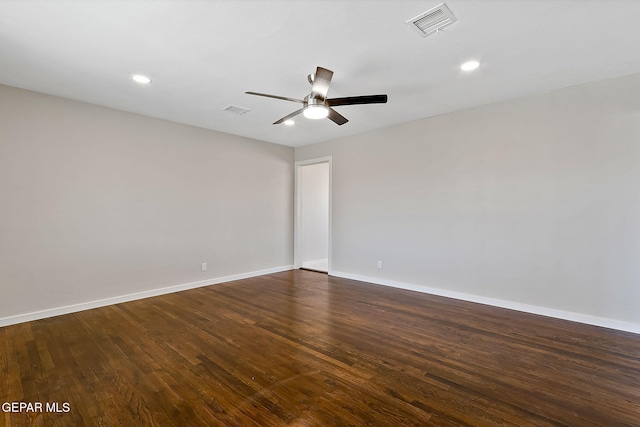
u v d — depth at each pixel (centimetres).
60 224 344
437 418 173
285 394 196
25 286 322
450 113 406
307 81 304
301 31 219
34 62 263
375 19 205
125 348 260
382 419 172
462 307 368
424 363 234
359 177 511
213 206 487
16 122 317
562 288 329
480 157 383
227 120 432
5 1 184
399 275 464
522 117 351
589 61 266
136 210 403
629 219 293
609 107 302
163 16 201
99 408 182
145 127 411
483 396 193
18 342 271
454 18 204
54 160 340
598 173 308
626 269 295
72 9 193
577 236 320
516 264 358
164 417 174
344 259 536
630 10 196
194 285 463
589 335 285
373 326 309
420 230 439
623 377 214
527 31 220
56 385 205
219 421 171
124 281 393
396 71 284
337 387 203
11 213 314
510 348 259
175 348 260
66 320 326
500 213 369
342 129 486
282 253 597
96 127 369
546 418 173
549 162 336
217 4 189
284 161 598
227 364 233
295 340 276
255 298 408
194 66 272
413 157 445
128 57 256
